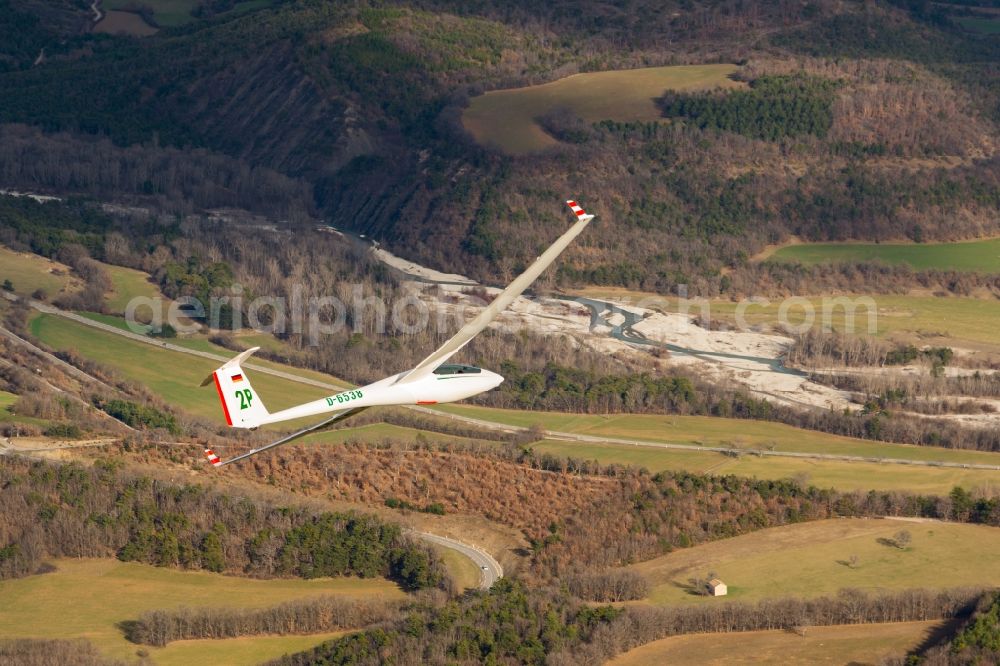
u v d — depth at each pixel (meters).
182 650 143.50
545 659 137.62
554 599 151.00
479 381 70.00
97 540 164.25
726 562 170.25
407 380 69.12
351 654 136.38
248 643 145.00
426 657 136.12
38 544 161.50
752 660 144.12
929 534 178.75
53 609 151.75
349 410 68.94
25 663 138.88
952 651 142.62
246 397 70.62
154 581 159.25
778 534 178.62
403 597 156.62
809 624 152.75
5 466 177.88
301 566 162.00
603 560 169.25
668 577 165.50
